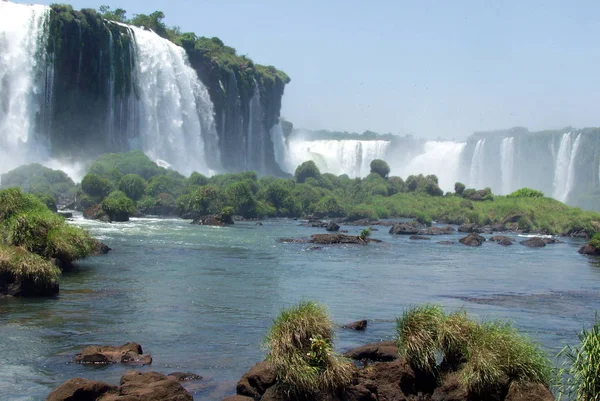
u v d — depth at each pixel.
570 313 24.77
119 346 16.95
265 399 13.38
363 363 16.06
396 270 36.91
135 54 110.12
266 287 28.80
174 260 36.78
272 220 80.06
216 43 149.38
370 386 13.88
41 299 23.92
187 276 31.08
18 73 92.69
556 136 135.25
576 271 39.38
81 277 29.30
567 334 20.84
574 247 57.50
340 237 51.91
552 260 45.44
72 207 72.19
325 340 14.21
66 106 97.69
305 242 50.88
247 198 79.94
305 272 34.38
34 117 93.62
